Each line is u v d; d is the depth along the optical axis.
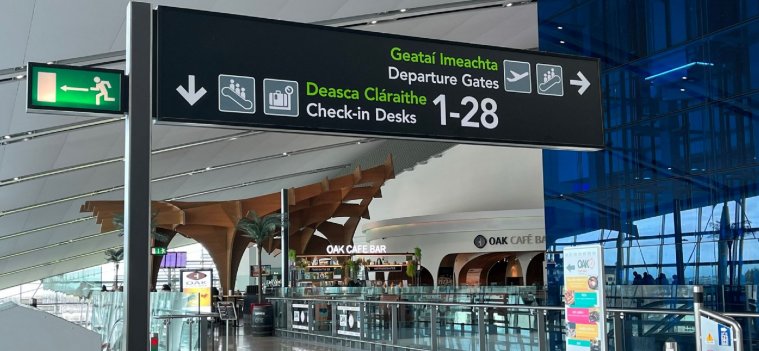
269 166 37.84
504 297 16.72
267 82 4.82
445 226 39.03
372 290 19.36
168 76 4.52
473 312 11.73
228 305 21.69
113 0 13.84
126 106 4.35
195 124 4.61
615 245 14.70
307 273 35.94
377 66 5.19
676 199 13.50
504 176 39.53
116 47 16.19
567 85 5.86
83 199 35.25
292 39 4.93
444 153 43.38
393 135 5.18
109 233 49.88
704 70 13.05
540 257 40.31
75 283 30.44
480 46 5.56
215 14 4.70
